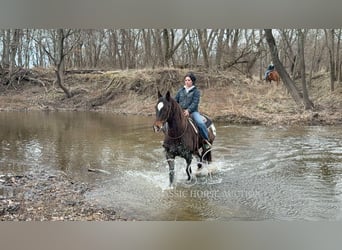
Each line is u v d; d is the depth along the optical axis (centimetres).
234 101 1445
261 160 627
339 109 1276
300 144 777
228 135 912
